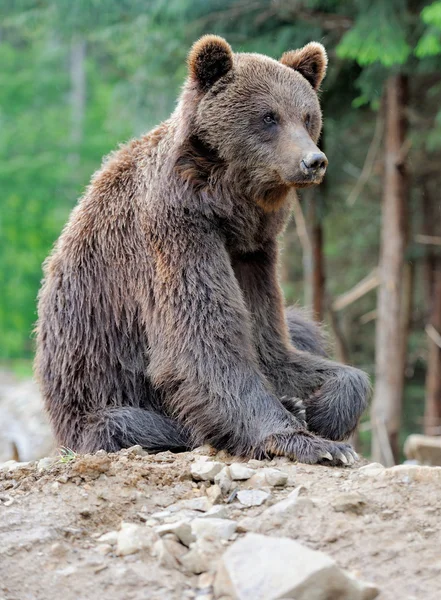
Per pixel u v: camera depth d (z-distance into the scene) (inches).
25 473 344.2
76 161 2123.5
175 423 415.2
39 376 454.6
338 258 1291.8
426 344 1243.2
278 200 423.5
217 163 411.5
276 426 380.5
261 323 439.2
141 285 414.0
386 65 759.1
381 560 269.9
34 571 267.0
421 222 1172.5
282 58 463.2
